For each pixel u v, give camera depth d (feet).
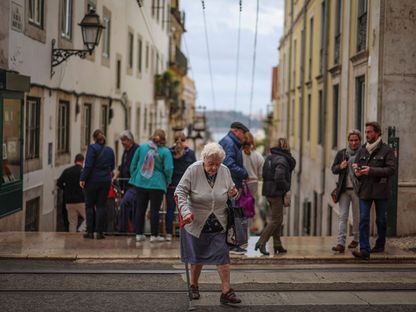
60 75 78.64
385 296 39.01
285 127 164.04
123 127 123.24
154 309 35.73
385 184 48.88
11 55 61.05
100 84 102.06
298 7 137.59
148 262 47.98
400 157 60.54
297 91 136.46
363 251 48.80
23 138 63.52
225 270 36.27
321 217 97.81
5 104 58.85
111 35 108.37
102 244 54.19
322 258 49.19
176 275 43.78
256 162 56.08
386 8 60.75
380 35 61.00
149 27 152.66
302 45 126.93
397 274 45.09
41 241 55.06
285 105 165.37
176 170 57.52
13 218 62.90
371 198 48.73
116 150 116.78
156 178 54.95
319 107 104.06
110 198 64.54
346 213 51.96
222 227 35.83
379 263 49.11
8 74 57.77
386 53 60.90
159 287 40.57
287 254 50.31
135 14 132.36
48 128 74.43
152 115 163.12
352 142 51.16
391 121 60.95
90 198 56.65
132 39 130.21
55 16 75.56
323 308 36.37
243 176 48.96
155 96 164.35
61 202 81.15
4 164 59.62
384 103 61.00
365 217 48.80
